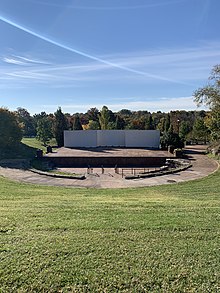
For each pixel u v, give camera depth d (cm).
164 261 371
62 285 317
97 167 2394
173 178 1739
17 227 506
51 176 1838
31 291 307
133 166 2450
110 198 1006
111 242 432
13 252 393
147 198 1018
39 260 370
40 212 641
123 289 311
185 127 4131
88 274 338
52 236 457
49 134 4181
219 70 2516
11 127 3119
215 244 429
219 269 352
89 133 3428
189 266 358
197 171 1953
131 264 362
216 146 2733
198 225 522
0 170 2020
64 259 374
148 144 3375
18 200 910
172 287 314
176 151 2528
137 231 486
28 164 2344
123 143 3450
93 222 542
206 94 2588
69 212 643
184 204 782
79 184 1589
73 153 2780
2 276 332
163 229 498
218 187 1373
